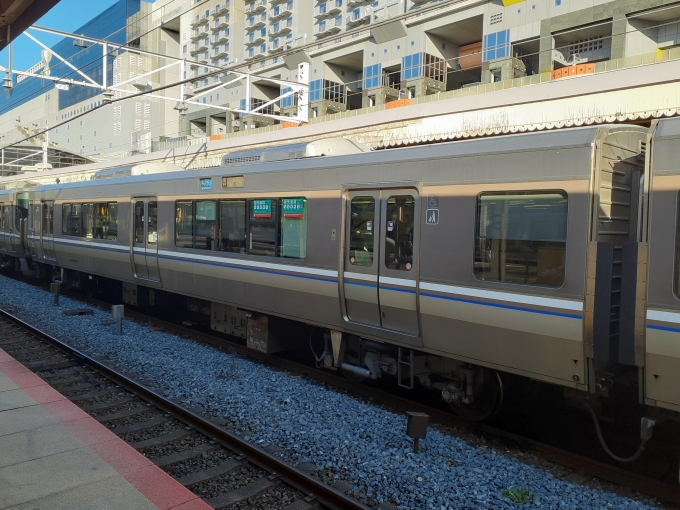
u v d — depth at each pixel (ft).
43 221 50.37
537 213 15.94
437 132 37.78
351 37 118.52
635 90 27.55
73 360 26.61
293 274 24.08
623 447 17.71
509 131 33.35
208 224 29.40
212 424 17.81
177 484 13.19
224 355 27.84
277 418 19.13
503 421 20.13
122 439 16.48
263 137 53.67
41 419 17.15
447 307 18.22
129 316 38.19
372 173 20.61
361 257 21.29
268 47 149.18
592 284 14.65
